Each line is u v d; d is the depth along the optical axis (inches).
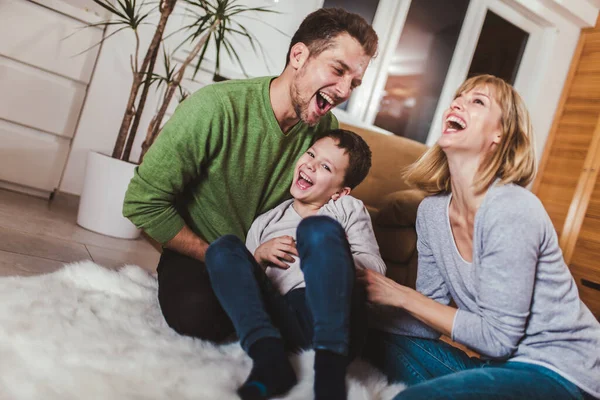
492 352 37.3
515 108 41.2
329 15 46.4
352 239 48.1
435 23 141.6
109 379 32.3
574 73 163.5
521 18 154.8
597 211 152.3
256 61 119.5
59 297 46.8
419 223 48.7
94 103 104.1
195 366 37.5
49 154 102.9
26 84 98.7
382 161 114.4
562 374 35.6
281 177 51.9
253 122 47.9
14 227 73.9
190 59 92.8
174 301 45.0
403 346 46.8
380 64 135.4
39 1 96.3
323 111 48.3
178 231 47.9
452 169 42.9
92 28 102.1
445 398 32.0
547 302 37.8
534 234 37.1
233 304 37.6
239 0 113.5
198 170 48.1
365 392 35.7
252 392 33.3
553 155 165.0
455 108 42.4
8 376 30.1
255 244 49.6
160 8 92.3
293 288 44.8
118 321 44.7
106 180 88.4
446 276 45.4
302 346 41.7
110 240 86.7
